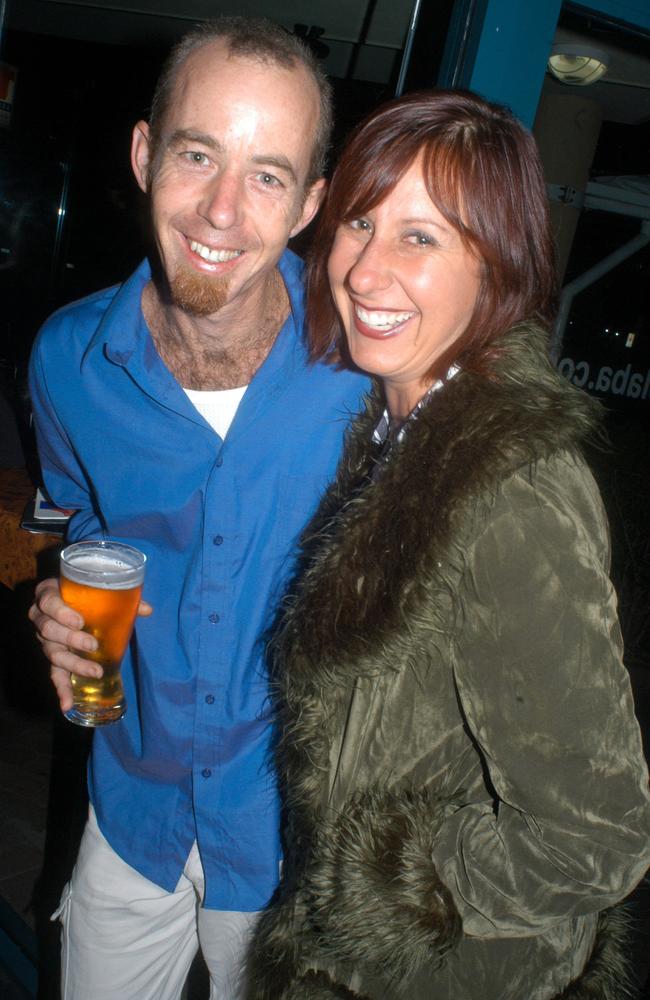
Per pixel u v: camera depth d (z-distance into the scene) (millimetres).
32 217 5977
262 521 1415
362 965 1072
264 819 1489
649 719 4141
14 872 2566
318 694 1098
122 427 1449
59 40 5250
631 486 5051
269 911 1255
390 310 1079
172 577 1488
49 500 2023
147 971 1644
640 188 3924
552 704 903
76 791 3031
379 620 984
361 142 1068
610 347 4648
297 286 1434
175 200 1253
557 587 893
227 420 1447
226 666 1431
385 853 1006
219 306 1306
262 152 1220
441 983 1034
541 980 1044
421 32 2246
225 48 1209
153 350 1394
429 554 936
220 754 1460
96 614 1225
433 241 1038
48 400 1505
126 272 6203
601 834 917
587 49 3262
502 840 977
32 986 2057
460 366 1067
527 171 1040
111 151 5977
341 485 1301
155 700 1470
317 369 1399
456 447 962
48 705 3551
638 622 5062
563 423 944
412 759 1072
